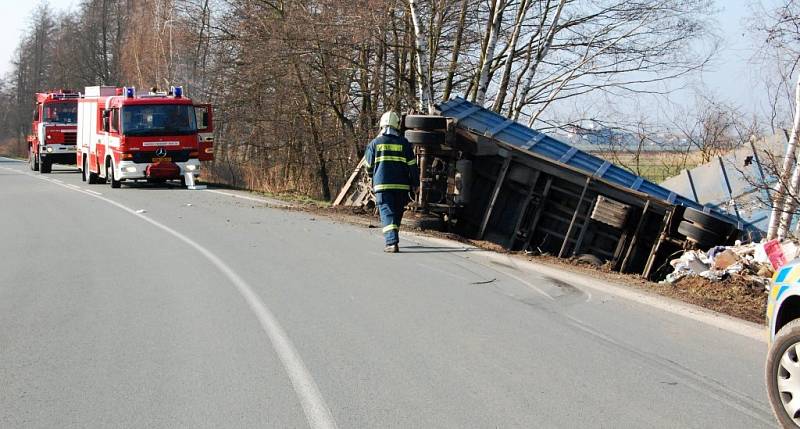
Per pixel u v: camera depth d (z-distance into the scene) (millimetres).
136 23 48312
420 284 9461
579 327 7621
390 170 11812
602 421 5086
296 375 5918
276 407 5250
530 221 15117
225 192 24188
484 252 12375
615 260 14633
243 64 28094
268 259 11133
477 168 15469
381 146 11883
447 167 15023
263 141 29547
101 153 26938
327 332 7164
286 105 28453
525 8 22062
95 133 27781
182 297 8625
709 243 13500
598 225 14836
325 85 26719
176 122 25078
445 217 15398
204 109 26141
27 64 84250
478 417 5105
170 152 25000
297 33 23844
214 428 4891
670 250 14234
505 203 15297
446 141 14586
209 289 9055
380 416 5098
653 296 9320
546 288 9508
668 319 8117
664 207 14102
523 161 14836
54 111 35969
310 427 4902
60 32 76688
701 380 6047
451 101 16453
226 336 7016
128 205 19547
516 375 6016
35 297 8695
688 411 5328
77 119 33094
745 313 8859
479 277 10047
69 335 7074
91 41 67188
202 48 34781
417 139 14555
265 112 28875
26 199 21766
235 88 29531
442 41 24984
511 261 11555
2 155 81625
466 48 24844
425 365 6219
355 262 10953
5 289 9164
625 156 22141
